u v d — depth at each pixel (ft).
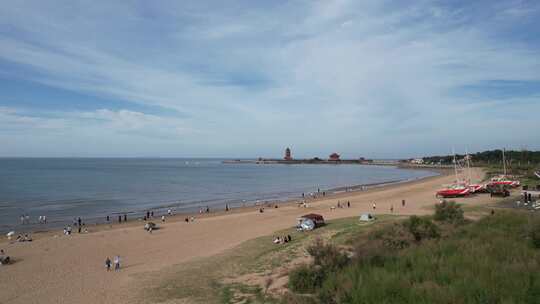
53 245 110.01
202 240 114.83
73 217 170.71
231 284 65.21
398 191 248.32
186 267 80.64
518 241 57.31
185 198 247.29
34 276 79.92
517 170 345.31
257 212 173.99
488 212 120.26
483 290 37.27
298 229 116.67
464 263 46.73
